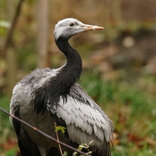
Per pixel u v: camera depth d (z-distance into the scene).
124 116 11.62
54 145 8.41
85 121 8.04
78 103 8.04
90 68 15.42
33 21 16.66
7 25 9.98
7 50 13.71
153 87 13.95
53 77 7.83
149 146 10.21
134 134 10.75
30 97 7.82
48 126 8.05
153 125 10.96
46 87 7.76
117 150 9.94
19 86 8.00
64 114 7.82
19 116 8.13
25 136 8.46
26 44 16.86
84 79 13.85
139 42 16.95
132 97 12.62
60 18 17.08
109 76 14.29
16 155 9.70
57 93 7.79
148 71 15.07
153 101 12.78
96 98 12.70
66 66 7.92
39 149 8.66
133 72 15.24
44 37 12.62
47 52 12.68
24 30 16.89
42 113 7.85
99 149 8.48
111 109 12.08
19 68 15.91
